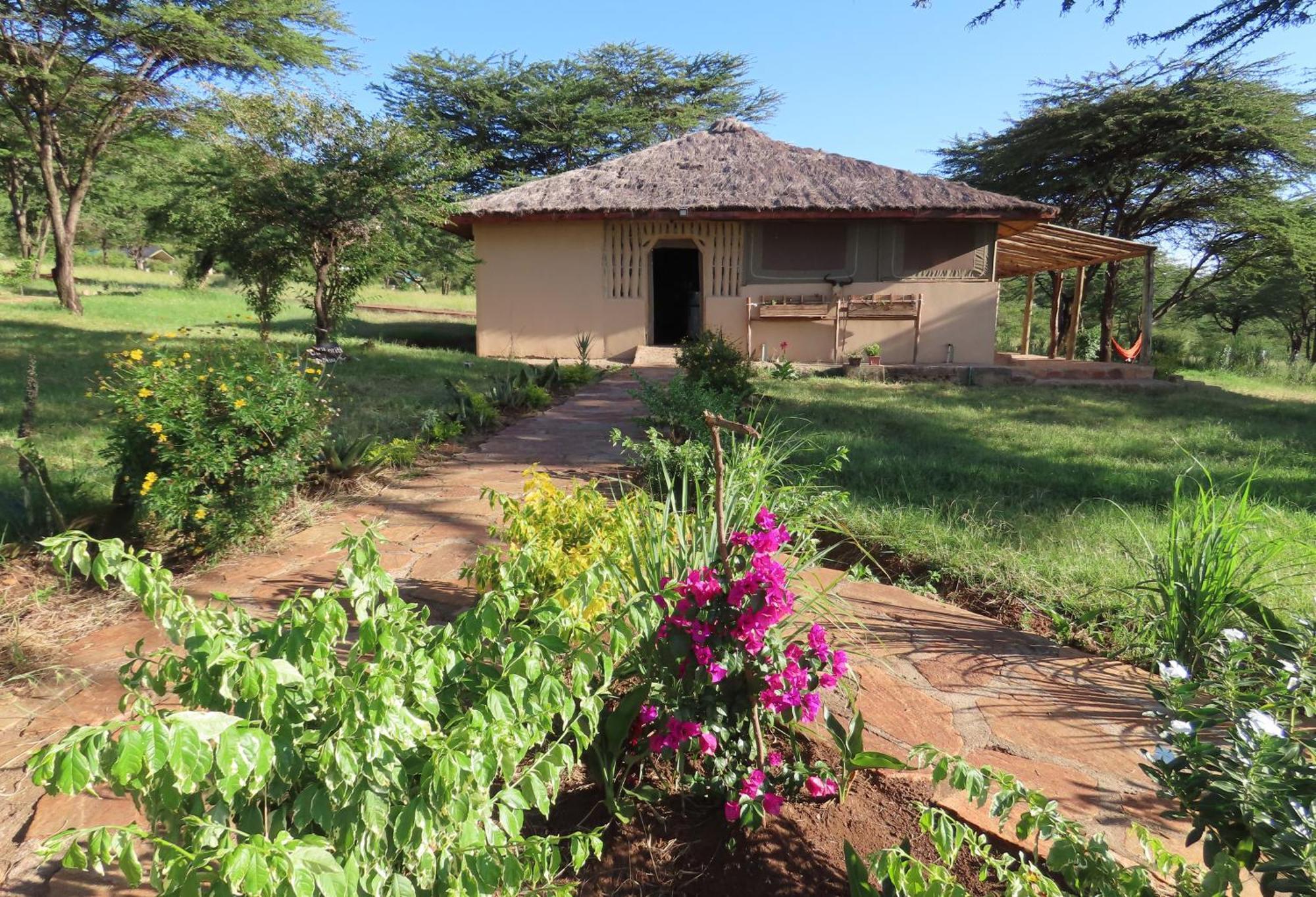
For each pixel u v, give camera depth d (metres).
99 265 48.62
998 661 3.22
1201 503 3.55
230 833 1.35
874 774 2.40
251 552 4.16
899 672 3.09
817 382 12.50
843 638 3.30
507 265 15.34
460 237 16.56
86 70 17.47
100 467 5.25
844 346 14.95
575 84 33.22
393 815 1.52
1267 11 7.25
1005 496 5.57
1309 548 3.73
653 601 2.12
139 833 1.29
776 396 10.36
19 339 12.35
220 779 1.32
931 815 1.69
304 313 22.67
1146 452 7.45
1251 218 20.25
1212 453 7.48
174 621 1.69
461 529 4.64
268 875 1.17
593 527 3.33
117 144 21.64
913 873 1.54
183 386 4.04
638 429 7.72
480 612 1.74
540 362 14.39
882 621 3.56
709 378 9.41
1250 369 24.09
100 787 2.26
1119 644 3.40
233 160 11.90
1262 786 1.60
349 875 1.39
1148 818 2.23
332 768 1.42
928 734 2.65
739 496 3.35
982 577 4.12
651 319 15.56
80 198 18.47
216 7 17.62
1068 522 4.91
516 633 1.72
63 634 3.20
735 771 2.16
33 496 4.05
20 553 3.83
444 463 6.33
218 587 3.68
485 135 32.91
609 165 16.70
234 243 11.78
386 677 1.48
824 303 14.73
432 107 32.00
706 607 2.06
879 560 4.52
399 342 16.75
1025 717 2.79
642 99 35.44
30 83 17.08
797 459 6.36
